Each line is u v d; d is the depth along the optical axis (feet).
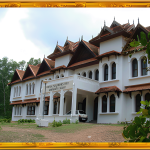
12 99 149.07
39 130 50.37
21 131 46.42
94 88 82.12
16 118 136.98
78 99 93.71
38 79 124.57
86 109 86.79
